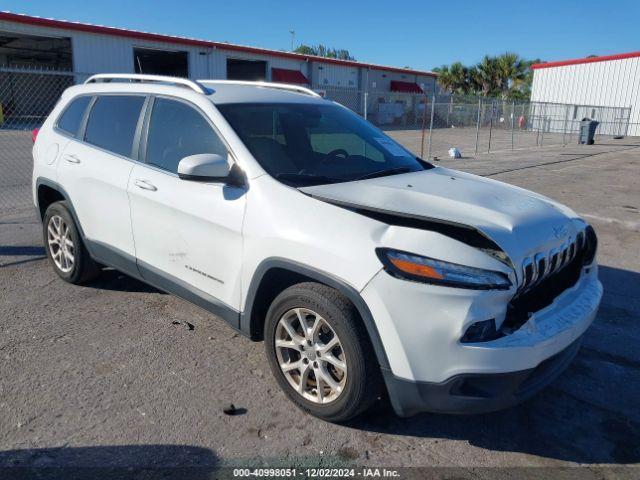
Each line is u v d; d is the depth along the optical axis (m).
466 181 3.75
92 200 4.41
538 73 38.00
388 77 45.31
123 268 4.33
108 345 3.92
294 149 3.70
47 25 25.33
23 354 3.76
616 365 3.84
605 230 7.66
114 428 3.01
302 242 2.96
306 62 38.44
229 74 39.12
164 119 3.99
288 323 3.15
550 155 18.61
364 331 2.84
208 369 3.63
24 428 2.99
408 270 2.66
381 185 3.44
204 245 3.54
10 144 17.03
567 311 3.04
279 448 2.90
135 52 31.03
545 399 3.42
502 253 2.81
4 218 7.60
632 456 2.92
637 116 33.59
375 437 3.02
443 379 2.67
